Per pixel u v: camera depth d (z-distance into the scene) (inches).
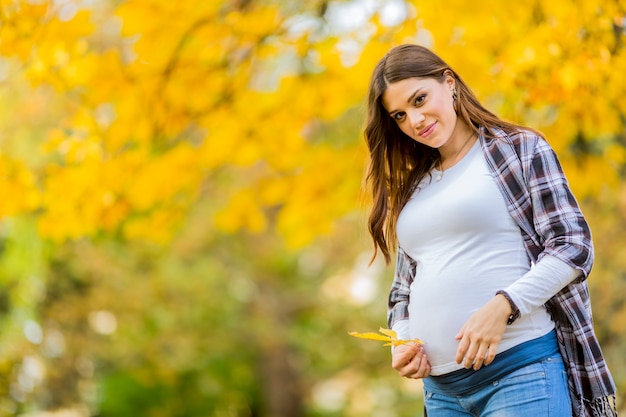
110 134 311.1
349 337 836.0
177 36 295.6
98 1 315.3
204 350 791.7
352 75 296.2
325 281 877.8
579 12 249.6
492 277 156.9
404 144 177.8
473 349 148.6
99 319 692.1
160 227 373.1
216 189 616.7
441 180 166.7
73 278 631.2
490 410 157.4
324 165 378.3
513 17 270.1
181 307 735.1
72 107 326.3
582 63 249.3
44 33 280.4
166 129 324.2
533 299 148.3
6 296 539.2
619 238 348.2
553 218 153.1
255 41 303.1
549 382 153.9
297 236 398.9
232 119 328.5
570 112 274.4
